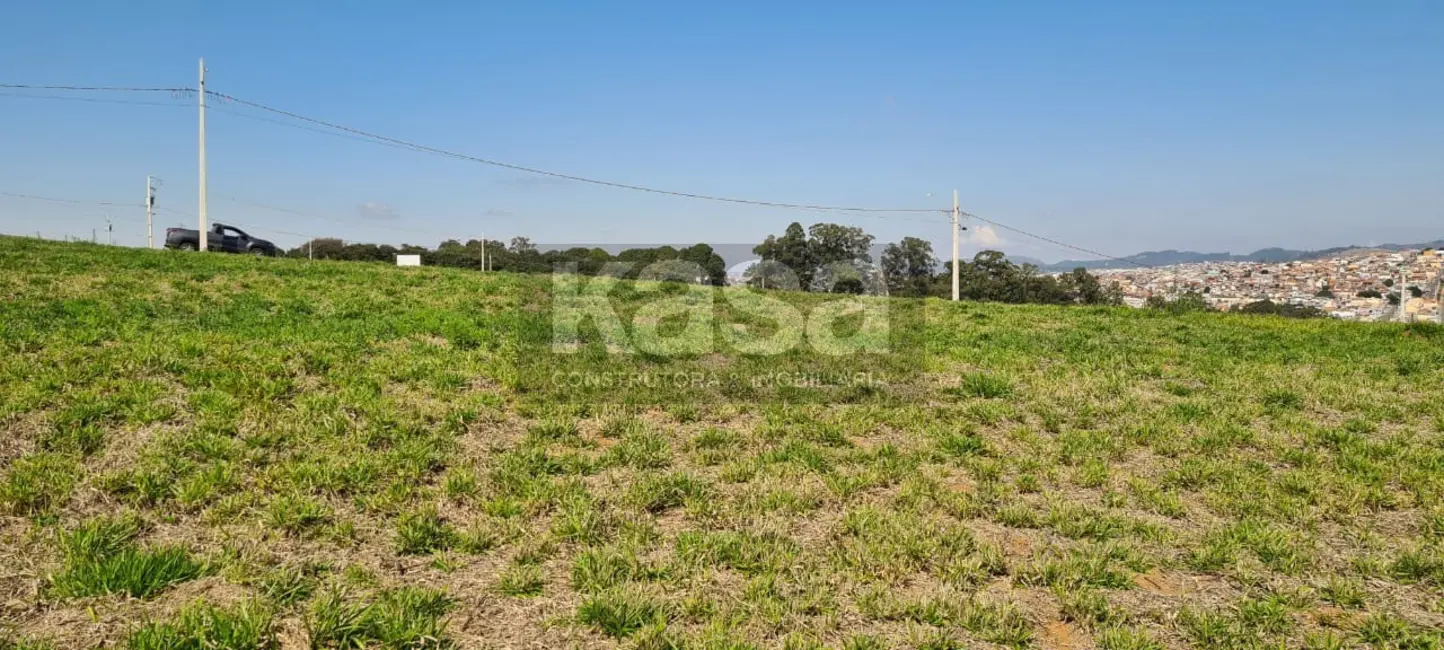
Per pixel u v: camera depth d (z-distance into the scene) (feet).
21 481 21.30
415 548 19.84
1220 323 74.49
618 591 17.67
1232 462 28.76
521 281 83.46
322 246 247.91
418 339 44.98
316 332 43.86
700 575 18.83
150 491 21.56
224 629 15.17
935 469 27.35
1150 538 21.91
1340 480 26.53
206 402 28.45
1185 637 16.87
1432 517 23.34
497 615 16.96
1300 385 42.32
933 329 63.26
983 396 38.68
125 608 16.24
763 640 16.37
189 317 46.62
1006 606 17.71
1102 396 38.99
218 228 139.85
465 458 26.30
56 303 47.06
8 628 15.35
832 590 18.44
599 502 23.06
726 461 27.66
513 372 37.50
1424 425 35.01
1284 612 17.75
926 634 16.58
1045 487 26.21
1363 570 19.98
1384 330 70.13
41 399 26.86
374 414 29.17
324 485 23.02
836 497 24.45
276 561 18.78
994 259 217.36
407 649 15.49
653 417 32.96
